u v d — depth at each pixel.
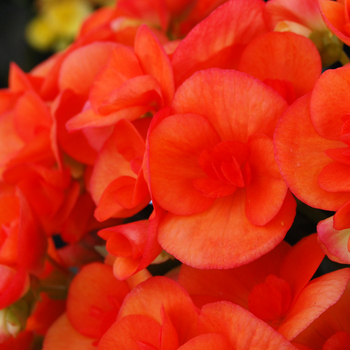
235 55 0.40
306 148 0.36
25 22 1.25
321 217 0.40
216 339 0.36
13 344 0.45
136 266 0.38
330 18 0.38
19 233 0.41
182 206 0.38
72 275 0.46
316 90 0.36
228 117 0.38
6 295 0.41
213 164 0.37
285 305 0.38
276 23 0.41
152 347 0.37
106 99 0.39
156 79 0.39
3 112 0.50
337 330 0.38
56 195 0.45
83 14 1.15
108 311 0.41
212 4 0.48
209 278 0.40
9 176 0.44
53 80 0.47
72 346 0.43
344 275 0.36
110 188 0.39
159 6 0.48
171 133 0.38
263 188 0.37
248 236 0.37
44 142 0.44
